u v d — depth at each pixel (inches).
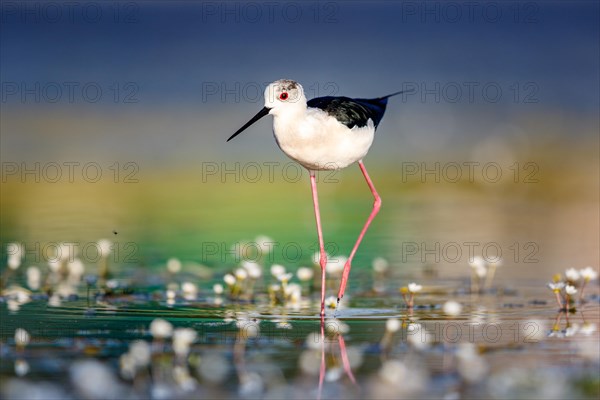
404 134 840.3
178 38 1255.5
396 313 376.2
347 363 298.0
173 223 600.7
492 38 1233.4
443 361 299.0
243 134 853.2
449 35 1249.4
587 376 281.9
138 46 1210.6
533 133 842.8
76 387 270.5
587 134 845.8
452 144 817.5
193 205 666.2
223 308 387.5
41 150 810.2
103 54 1178.6
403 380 279.1
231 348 315.9
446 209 652.1
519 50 1167.0
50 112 924.6
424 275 461.1
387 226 591.5
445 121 871.1
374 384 276.7
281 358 304.0
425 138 829.2
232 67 1122.7
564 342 322.0
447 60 1132.5
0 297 406.0
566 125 866.8
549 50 1158.3
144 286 435.8
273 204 673.6
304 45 1224.2
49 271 466.6
